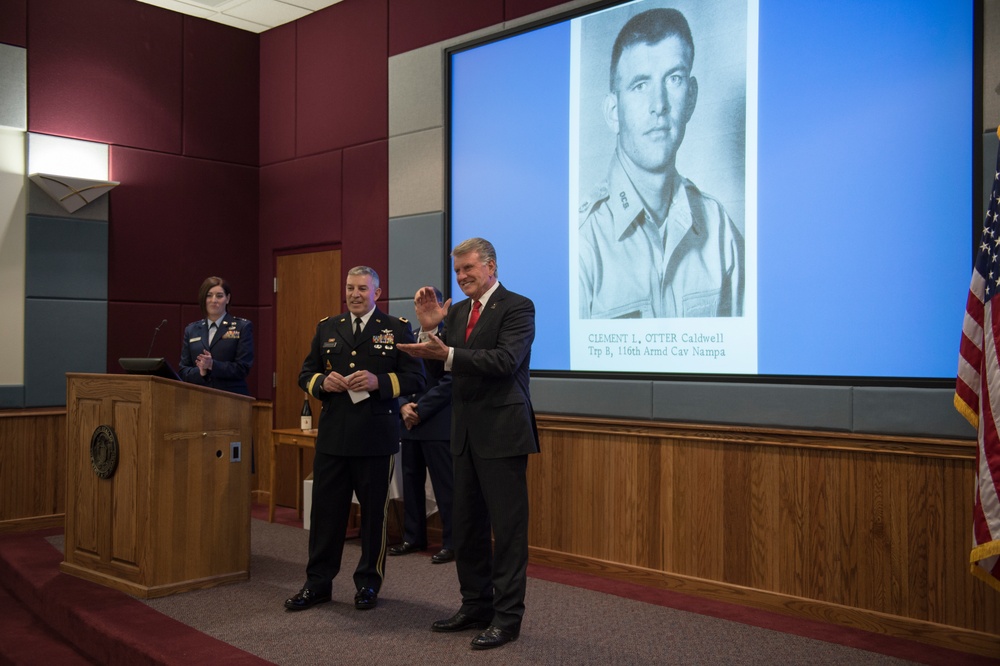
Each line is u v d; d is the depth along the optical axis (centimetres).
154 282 616
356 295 369
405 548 474
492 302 325
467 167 515
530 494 470
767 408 387
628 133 441
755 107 396
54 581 407
